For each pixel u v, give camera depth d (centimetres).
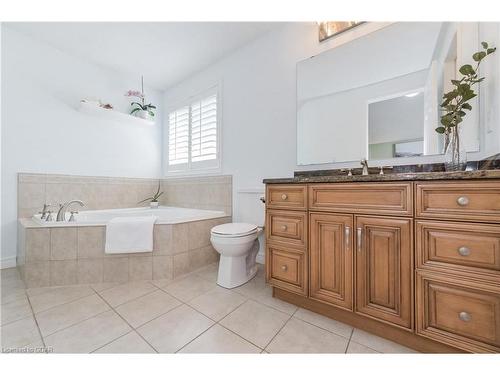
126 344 108
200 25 211
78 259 177
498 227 81
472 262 86
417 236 98
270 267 151
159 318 130
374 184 110
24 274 173
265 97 223
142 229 183
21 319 128
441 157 139
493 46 112
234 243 165
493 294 82
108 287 173
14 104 218
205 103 282
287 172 207
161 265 188
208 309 140
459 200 88
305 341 111
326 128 183
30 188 227
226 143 259
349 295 117
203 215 233
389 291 105
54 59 243
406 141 150
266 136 222
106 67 282
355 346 107
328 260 125
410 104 150
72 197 255
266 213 154
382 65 160
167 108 338
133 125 313
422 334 96
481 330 84
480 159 124
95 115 274
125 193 302
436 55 142
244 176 241
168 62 272
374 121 162
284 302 149
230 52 253
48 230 173
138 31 218
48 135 239
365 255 112
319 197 129
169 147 334
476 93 124
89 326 122
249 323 126
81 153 264
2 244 210
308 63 193
